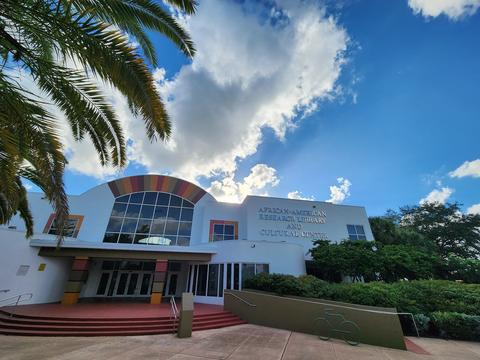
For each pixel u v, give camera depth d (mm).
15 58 3885
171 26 5234
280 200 21312
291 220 20719
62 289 15078
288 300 10188
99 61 4277
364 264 15992
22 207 9969
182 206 21781
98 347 6812
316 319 9258
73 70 4387
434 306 10305
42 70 4184
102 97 5480
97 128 6223
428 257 16844
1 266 11438
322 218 21391
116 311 10875
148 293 18109
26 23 3523
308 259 19203
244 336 8484
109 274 17984
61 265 15016
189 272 17266
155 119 5398
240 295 11781
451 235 28484
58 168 5168
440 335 9266
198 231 21016
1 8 3283
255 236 19516
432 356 6863
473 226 28109
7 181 4281
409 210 33125
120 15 4375
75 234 18516
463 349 7633
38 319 8945
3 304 11352
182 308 8461
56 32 3750
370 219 27000
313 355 6578
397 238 25016
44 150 4848
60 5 3664
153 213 20938
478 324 8875
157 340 7691
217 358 6051
